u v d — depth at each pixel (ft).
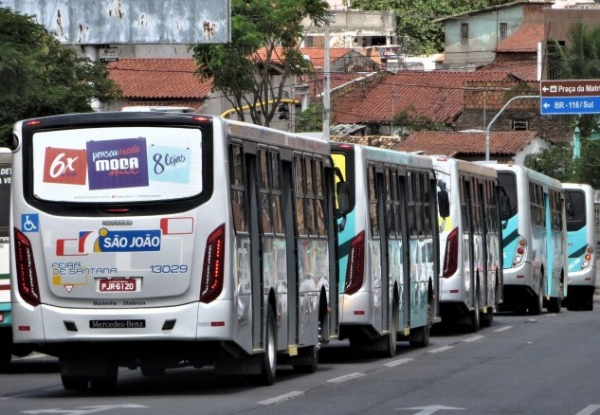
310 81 525.34
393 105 543.80
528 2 630.74
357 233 142.51
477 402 103.19
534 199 244.42
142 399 106.01
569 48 509.76
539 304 247.09
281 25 350.02
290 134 126.62
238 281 108.58
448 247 189.06
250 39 343.46
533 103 533.96
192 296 106.73
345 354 157.69
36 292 108.37
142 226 106.93
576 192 288.71
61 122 108.47
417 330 168.86
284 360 130.41
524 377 124.67
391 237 154.10
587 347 163.63
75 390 116.26
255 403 102.06
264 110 356.18
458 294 188.44
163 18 265.54
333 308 139.13
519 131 511.81
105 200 107.55
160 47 486.38
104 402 103.65
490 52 639.76
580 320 230.48
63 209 107.96
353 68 577.43
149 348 108.68
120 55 481.87
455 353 156.25
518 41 606.14
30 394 112.98
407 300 160.04
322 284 134.62
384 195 151.94
